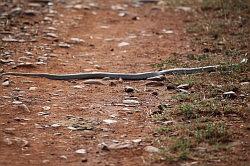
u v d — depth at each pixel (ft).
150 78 59.93
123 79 60.39
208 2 91.15
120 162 42.14
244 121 48.67
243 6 86.99
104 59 67.82
